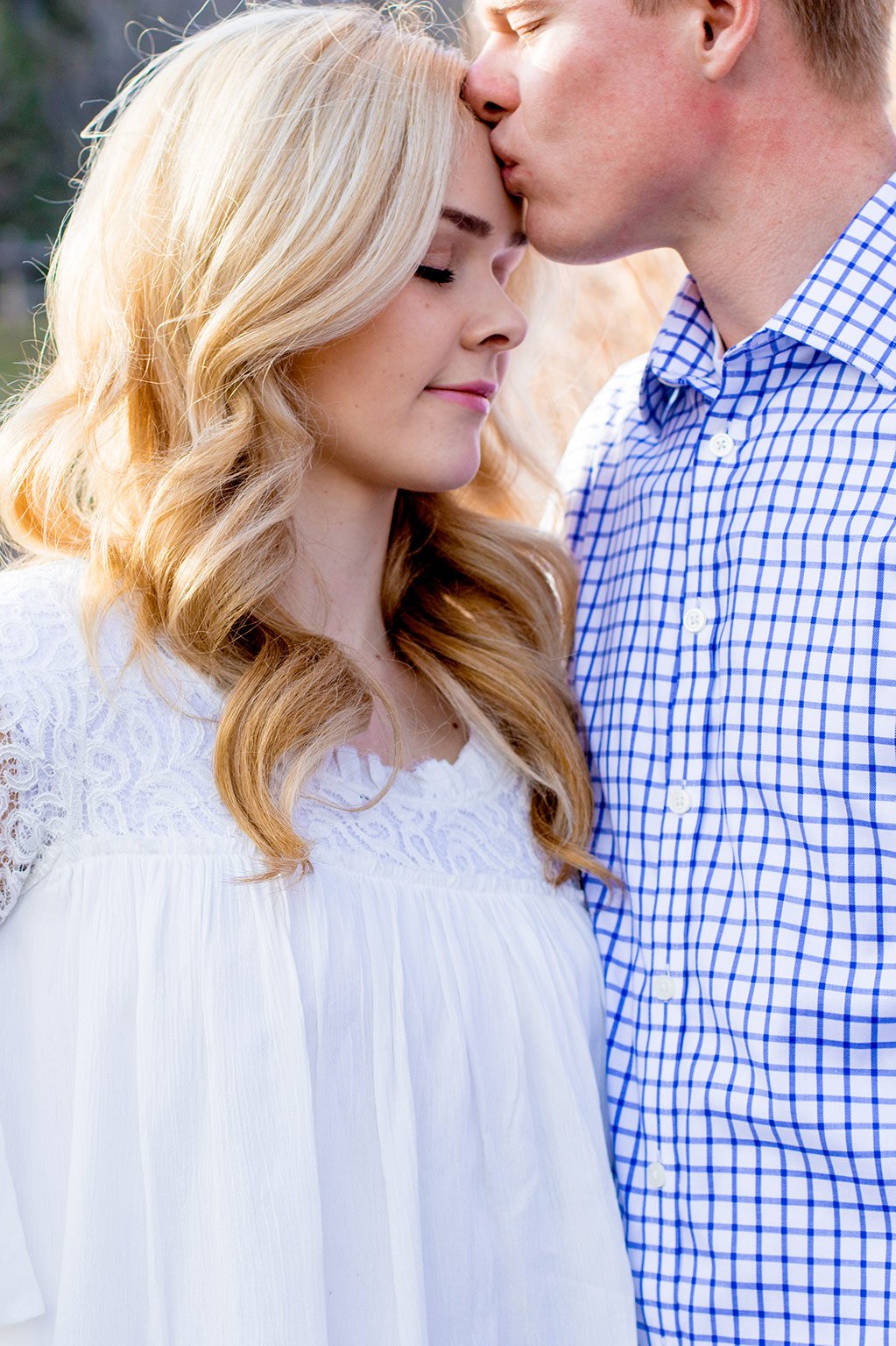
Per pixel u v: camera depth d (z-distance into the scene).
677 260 2.22
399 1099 1.19
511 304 1.39
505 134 1.35
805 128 1.32
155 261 1.33
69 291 1.40
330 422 1.36
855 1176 1.20
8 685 1.15
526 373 1.78
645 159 1.32
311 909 1.20
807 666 1.25
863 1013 1.20
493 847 1.39
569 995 1.35
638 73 1.29
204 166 1.30
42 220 6.71
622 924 1.43
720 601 1.33
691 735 1.34
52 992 1.16
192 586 1.24
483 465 1.81
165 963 1.14
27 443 1.39
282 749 1.22
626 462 1.58
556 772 1.45
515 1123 1.28
